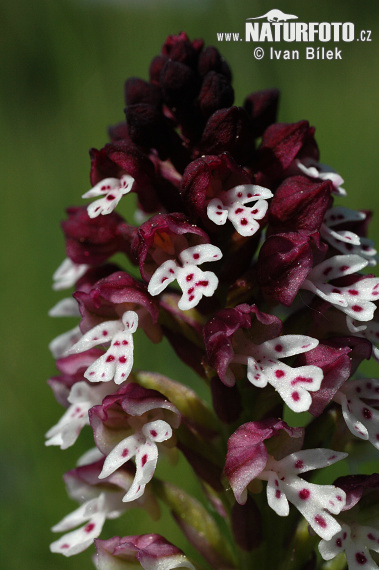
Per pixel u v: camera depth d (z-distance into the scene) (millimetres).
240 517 125
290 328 126
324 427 126
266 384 119
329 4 204
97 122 207
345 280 125
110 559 127
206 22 200
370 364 165
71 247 133
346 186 189
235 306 126
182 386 128
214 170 123
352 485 121
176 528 158
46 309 187
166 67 129
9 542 165
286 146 128
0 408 174
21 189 200
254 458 119
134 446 123
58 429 131
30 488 167
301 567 126
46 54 237
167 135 128
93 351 131
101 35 207
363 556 121
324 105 197
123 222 132
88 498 132
